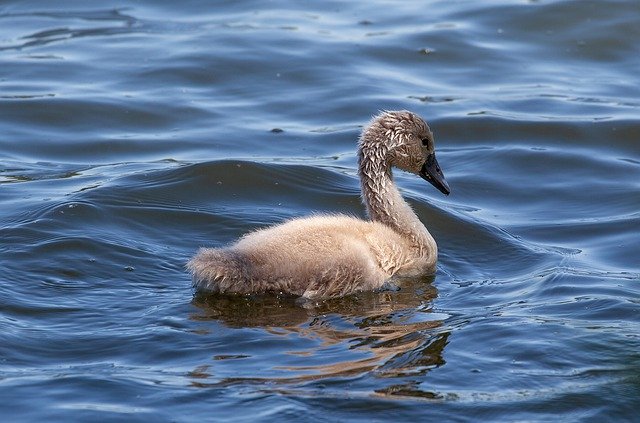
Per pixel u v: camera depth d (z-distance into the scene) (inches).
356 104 823.7
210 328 482.9
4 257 553.6
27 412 406.6
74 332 477.1
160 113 803.4
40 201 644.7
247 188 676.1
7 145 751.7
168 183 669.3
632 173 722.8
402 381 431.8
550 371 442.0
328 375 436.5
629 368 443.5
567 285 544.1
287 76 863.7
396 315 506.3
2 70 858.1
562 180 716.7
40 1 999.0
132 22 956.6
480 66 885.8
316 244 532.1
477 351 459.8
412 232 580.1
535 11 957.2
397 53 900.6
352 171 720.3
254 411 406.0
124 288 531.5
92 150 752.3
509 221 657.0
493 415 409.1
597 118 795.4
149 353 457.1
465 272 579.8
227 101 828.0
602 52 906.7
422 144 605.3
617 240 619.8
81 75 855.1
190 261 523.2
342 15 971.9
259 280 515.5
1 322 481.7
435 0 999.6
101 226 607.2
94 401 414.3
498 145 765.9
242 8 986.7
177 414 404.8
